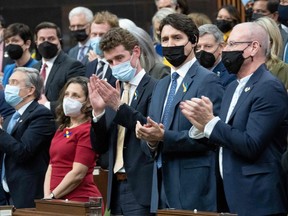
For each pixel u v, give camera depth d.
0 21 25.28
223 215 13.32
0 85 21.52
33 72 19.42
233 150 14.64
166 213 13.95
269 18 19.09
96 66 20.80
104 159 19.50
